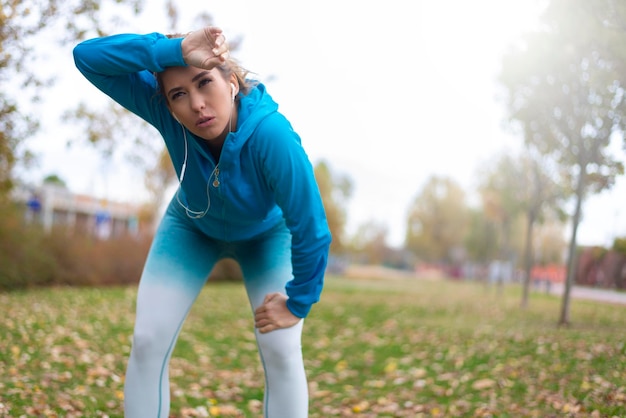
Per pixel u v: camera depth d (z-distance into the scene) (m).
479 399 4.46
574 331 7.48
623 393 3.99
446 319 10.54
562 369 4.95
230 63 2.25
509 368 5.32
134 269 15.87
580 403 3.94
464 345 7.02
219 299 13.44
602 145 8.64
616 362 4.90
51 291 12.17
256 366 6.20
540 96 8.96
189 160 2.38
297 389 2.49
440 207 51.53
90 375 4.94
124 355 6.02
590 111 8.48
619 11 6.13
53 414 3.74
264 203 2.43
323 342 7.99
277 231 2.72
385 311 12.23
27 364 5.05
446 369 5.73
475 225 46.59
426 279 41.16
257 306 2.67
